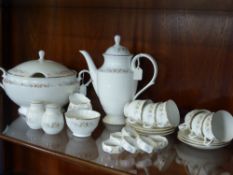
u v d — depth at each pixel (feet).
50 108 2.99
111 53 3.12
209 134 2.64
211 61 3.22
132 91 3.15
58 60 4.08
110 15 3.65
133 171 2.48
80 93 3.39
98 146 2.83
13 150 4.73
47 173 4.50
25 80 3.22
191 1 3.05
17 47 4.36
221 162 2.61
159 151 2.74
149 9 3.43
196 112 2.83
